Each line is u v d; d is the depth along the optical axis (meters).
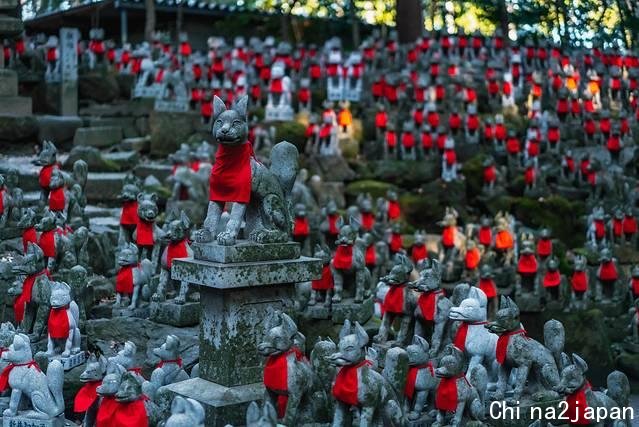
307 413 9.99
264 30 37.31
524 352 11.48
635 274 18.72
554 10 34.22
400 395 10.71
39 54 27.16
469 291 12.23
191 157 21.83
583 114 29.58
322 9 37.91
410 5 32.88
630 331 18.31
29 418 10.93
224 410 9.96
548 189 25.48
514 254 20.61
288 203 10.66
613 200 24.92
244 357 10.24
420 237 20.16
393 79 28.19
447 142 25.31
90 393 10.48
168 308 13.41
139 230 14.48
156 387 10.71
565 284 18.77
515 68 30.92
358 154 26.20
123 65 28.91
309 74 29.41
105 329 13.22
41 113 26.47
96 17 30.70
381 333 13.30
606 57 33.09
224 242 10.02
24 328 12.92
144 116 25.84
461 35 33.25
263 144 24.55
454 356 10.54
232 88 26.80
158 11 33.91
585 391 11.03
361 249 14.99
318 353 10.42
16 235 15.52
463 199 25.17
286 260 10.35
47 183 16.27
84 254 14.90
